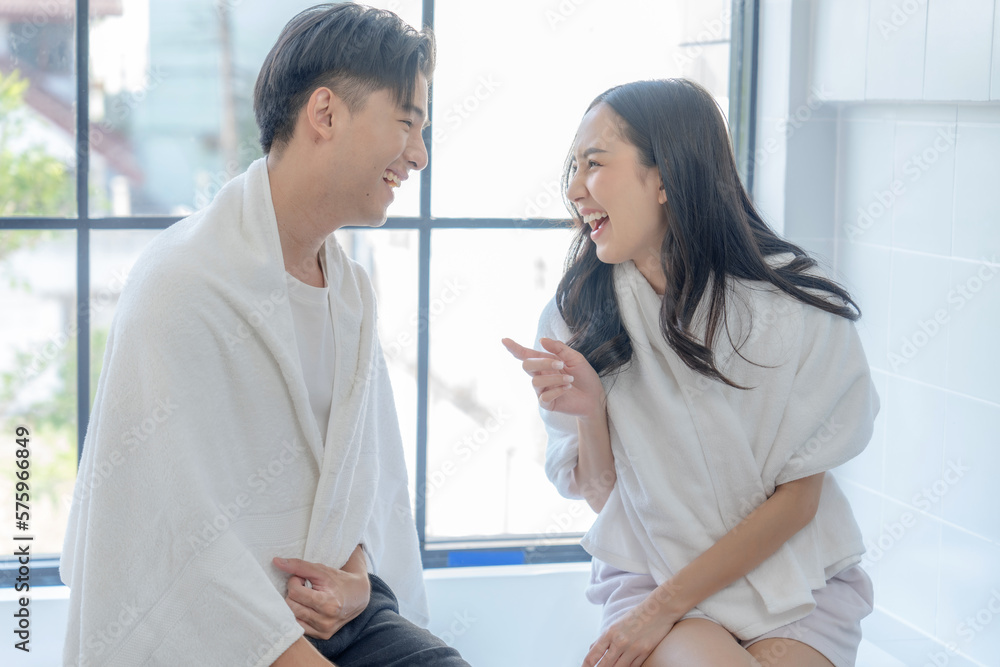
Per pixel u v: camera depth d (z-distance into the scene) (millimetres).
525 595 1847
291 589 1137
